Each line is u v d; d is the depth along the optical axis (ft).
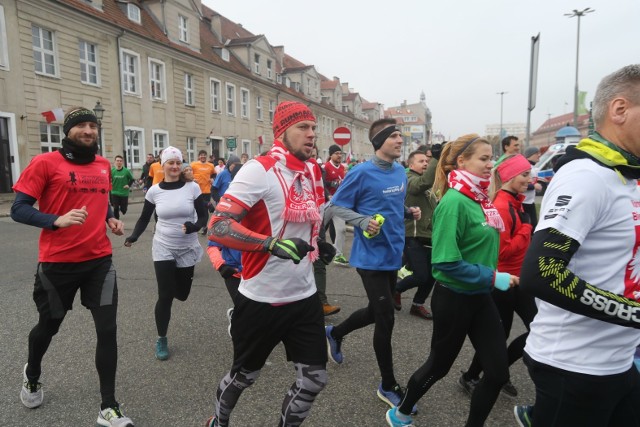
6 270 20.92
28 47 52.60
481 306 7.58
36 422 8.63
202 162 37.63
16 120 51.52
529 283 4.53
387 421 8.54
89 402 9.38
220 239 6.19
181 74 80.48
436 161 13.94
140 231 12.26
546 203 4.82
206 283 19.10
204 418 8.81
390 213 9.90
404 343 12.51
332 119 157.89
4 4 49.62
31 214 8.02
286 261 6.73
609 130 4.76
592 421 4.93
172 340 12.77
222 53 97.50
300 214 6.75
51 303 8.63
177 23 80.33
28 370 8.96
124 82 68.49
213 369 10.92
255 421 8.67
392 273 10.14
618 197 4.53
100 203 9.00
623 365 4.89
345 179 10.23
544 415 5.12
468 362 11.36
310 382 6.74
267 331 6.86
